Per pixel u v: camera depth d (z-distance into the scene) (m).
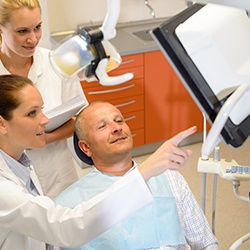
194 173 3.58
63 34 3.77
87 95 3.46
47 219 1.33
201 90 0.84
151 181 1.87
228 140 0.85
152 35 0.83
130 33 3.74
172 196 1.85
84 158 1.96
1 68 2.04
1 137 1.47
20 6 1.85
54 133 2.03
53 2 3.71
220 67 0.85
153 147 3.90
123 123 1.88
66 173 2.20
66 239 1.33
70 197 1.82
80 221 1.31
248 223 3.02
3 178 1.41
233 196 3.28
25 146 1.49
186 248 1.84
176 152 1.21
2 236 1.46
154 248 1.76
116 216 1.31
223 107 0.79
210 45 0.84
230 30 0.87
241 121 0.88
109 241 1.73
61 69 0.95
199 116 3.86
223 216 3.10
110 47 0.94
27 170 1.57
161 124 3.79
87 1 3.79
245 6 0.72
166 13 4.11
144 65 3.50
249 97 0.86
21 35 1.91
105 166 1.89
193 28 0.84
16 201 1.35
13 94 1.41
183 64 0.83
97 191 1.82
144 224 1.77
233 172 1.70
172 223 1.80
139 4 3.96
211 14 0.88
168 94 3.69
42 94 2.10
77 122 1.90
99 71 0.92
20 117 1.43
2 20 1.88
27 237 1.49
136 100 3.62
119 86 3.51
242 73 0.86
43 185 2.16
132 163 1.94
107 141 1.83
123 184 1.29
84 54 0.90
